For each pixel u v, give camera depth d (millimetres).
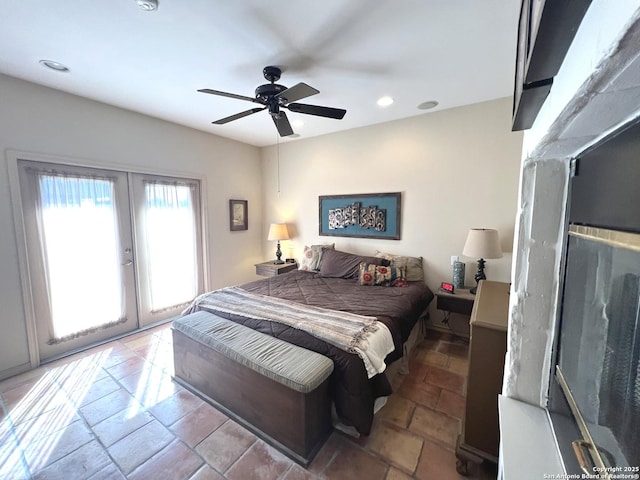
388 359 1961
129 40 1800
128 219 3127
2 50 1901
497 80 2373
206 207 3883
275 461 1581
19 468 1540
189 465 1559
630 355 549
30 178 2438
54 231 2604
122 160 2986
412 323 2467
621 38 324
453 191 3094
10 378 2344
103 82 2383
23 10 1510
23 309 2426
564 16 438
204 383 2082
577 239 876
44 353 2596
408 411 1958
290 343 1886
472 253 2666
